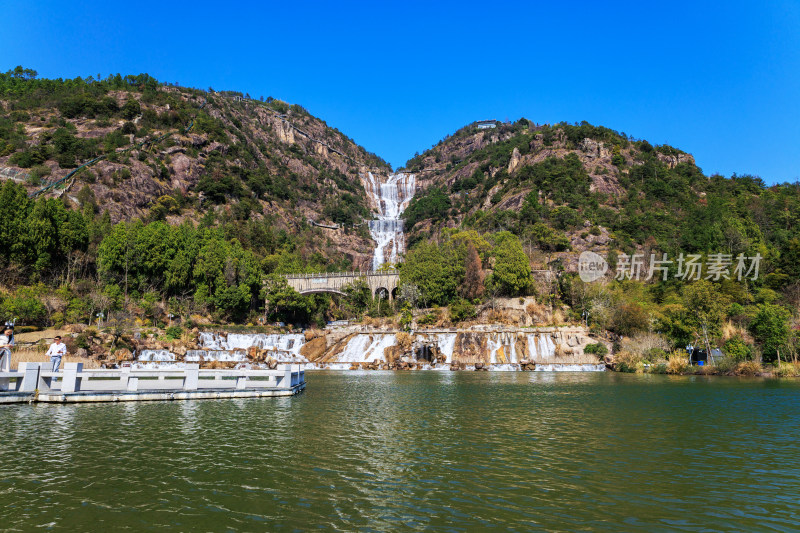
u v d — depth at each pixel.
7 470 19.77
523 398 45.75
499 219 176.12
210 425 29.80
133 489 17.66
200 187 185.75
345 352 99.31
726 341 81.12
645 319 92.94
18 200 97.50
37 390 36.88
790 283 106.12
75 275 100.12
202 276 108.38
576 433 28.80
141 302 96.00
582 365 87.50
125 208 148.00
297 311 126.75
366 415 34.78
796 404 41.47
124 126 192.62
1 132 168.25
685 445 25.75
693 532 14.41
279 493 17.44
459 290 119.62
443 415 35.22
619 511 16.06
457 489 18.12
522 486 18.56
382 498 17.05
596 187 197.12
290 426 29.95
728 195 192.38
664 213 176.38
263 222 188.38
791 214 158.50
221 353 85.31
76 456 22.00
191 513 15.42
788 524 15.08
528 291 118.62
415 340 97.12
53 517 14.94
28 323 77.88
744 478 19.83
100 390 38.00
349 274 132.12
